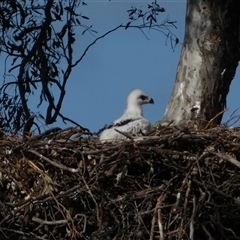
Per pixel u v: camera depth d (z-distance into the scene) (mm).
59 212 14289
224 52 18359
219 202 14289
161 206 13789
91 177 14055
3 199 14312
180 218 13977
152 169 14172
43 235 14453
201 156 14016
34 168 14258
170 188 14062
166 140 14148
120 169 14227
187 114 18125
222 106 18359
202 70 18312
